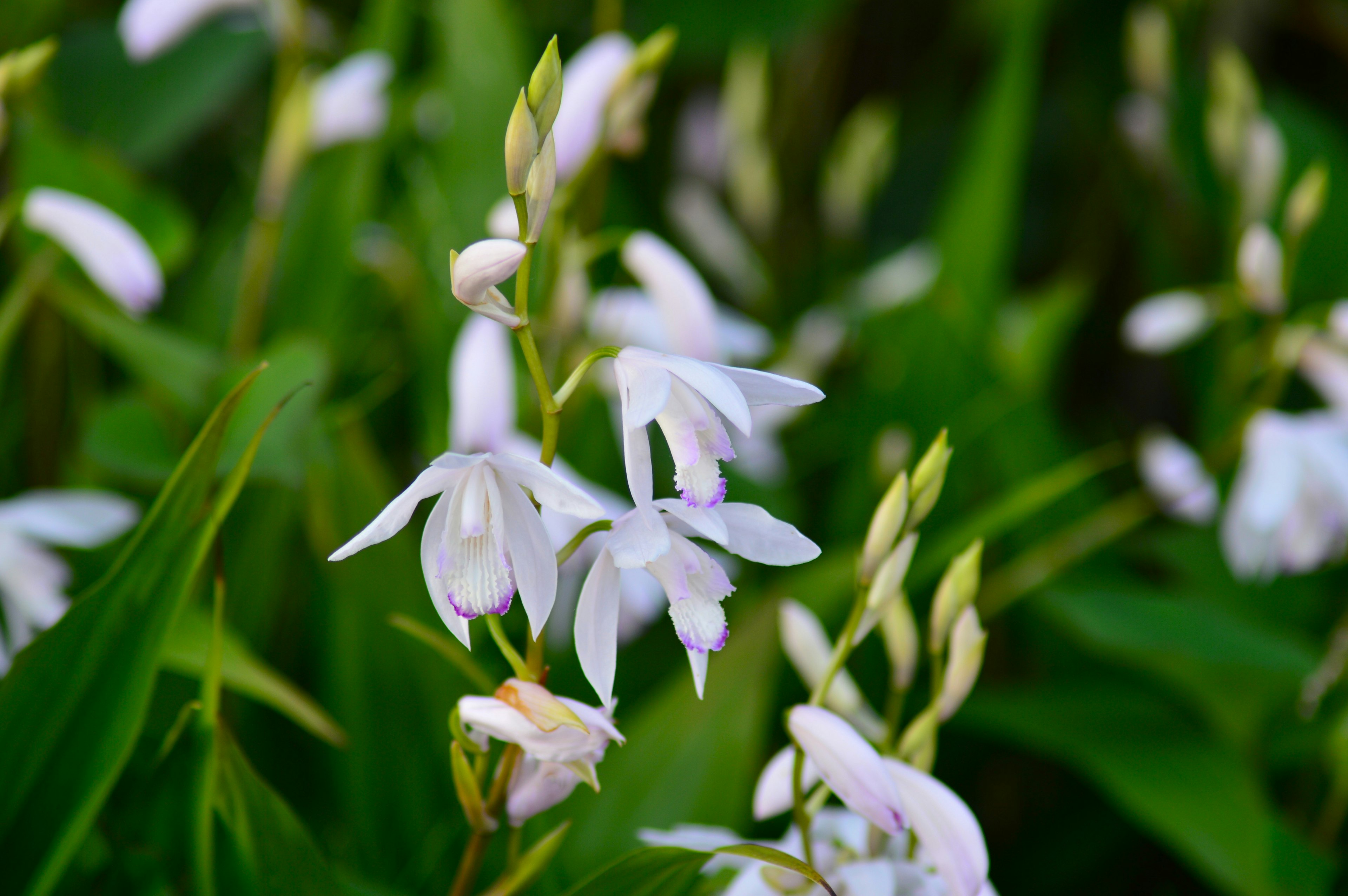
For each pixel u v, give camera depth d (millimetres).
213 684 708
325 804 862
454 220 950
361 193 1047
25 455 1095
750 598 960
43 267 825
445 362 958
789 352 1334
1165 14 1427
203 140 1647
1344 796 931
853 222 1555
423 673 824
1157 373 1576
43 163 949
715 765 802
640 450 671
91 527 800
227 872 721
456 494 677
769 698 843
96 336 968
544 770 697
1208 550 1160
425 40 1435
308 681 923
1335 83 1784
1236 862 815
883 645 980
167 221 1004
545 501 672
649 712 811
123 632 705
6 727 702
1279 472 961
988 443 1119
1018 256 1856
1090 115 1701
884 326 1248
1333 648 882
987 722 914
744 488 1058
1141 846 988
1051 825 1004
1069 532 1067
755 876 731
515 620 838
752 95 1506
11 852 710
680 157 1762
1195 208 1442
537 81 667
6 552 787
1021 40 1212
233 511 836
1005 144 1221
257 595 854
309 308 1054
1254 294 1056
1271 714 1021
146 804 729
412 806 816
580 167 808
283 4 995
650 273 820
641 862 698
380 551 825
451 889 757
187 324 1124
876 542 703
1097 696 944
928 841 703
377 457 991
